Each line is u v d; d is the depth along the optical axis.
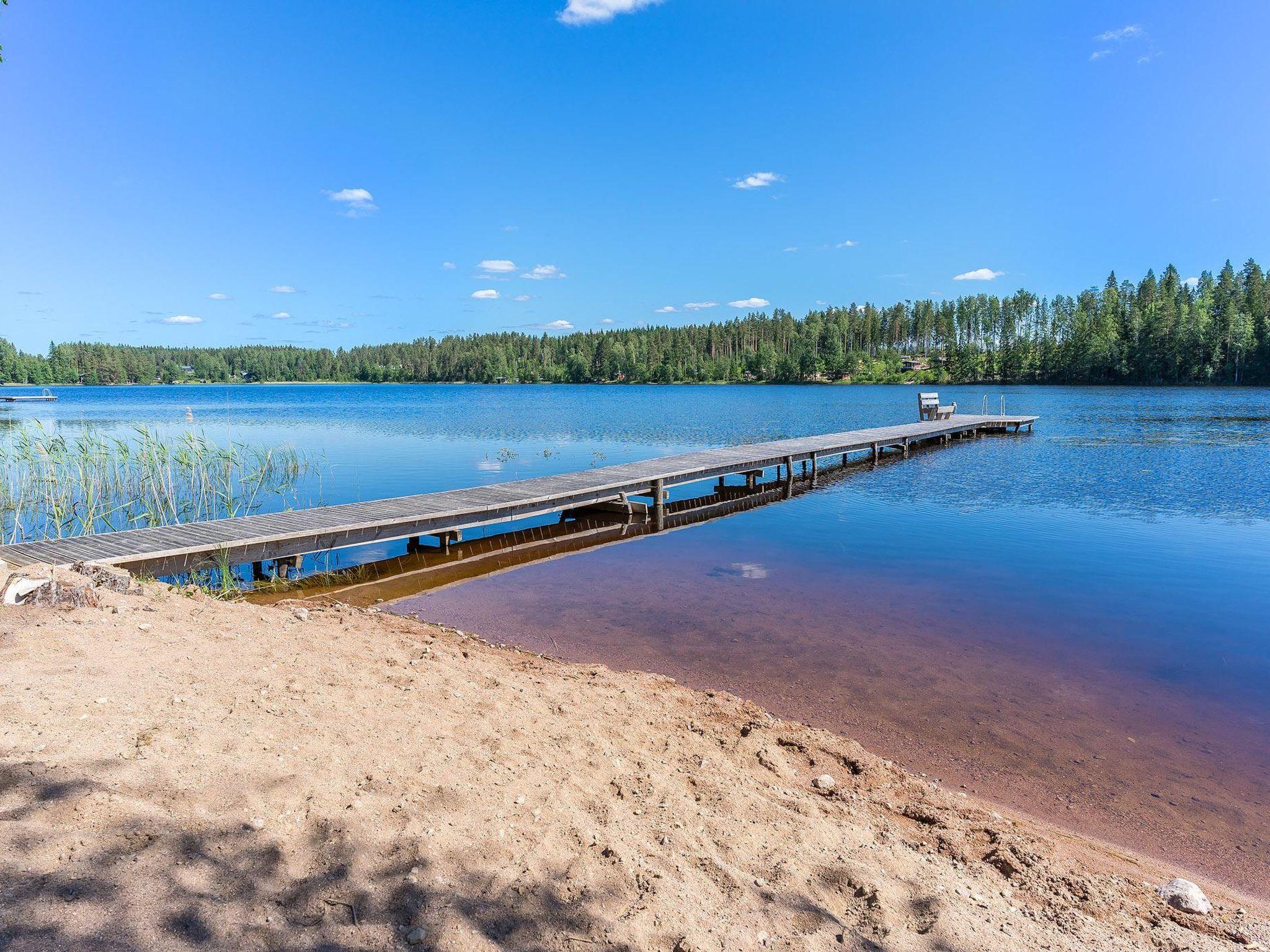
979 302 118.00
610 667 6.70
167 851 2.59
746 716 5.43
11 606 5.29
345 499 16.81
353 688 4.77
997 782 4.81
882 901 3.06
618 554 11.61
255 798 3.07
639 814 3.58
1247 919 3.42
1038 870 3.63
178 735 3.53
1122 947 3.02
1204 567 10.13
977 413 40.66
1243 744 5.35
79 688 3.92
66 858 2.42
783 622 8.00
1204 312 77.12
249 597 9.36
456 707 4.69
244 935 2.28
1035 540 11.90
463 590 9.60
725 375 117.75
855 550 11.42
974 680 6.45
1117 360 78.38
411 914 2.54
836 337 113.25
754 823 3.67
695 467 16.91
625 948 2.54
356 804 3.16
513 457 24.23
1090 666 6.76
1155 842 4.21
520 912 2.65
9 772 2.87
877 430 27.23
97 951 2.06
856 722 5.63
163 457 17.12
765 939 2.73
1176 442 25.78
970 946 2.84
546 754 4.12
